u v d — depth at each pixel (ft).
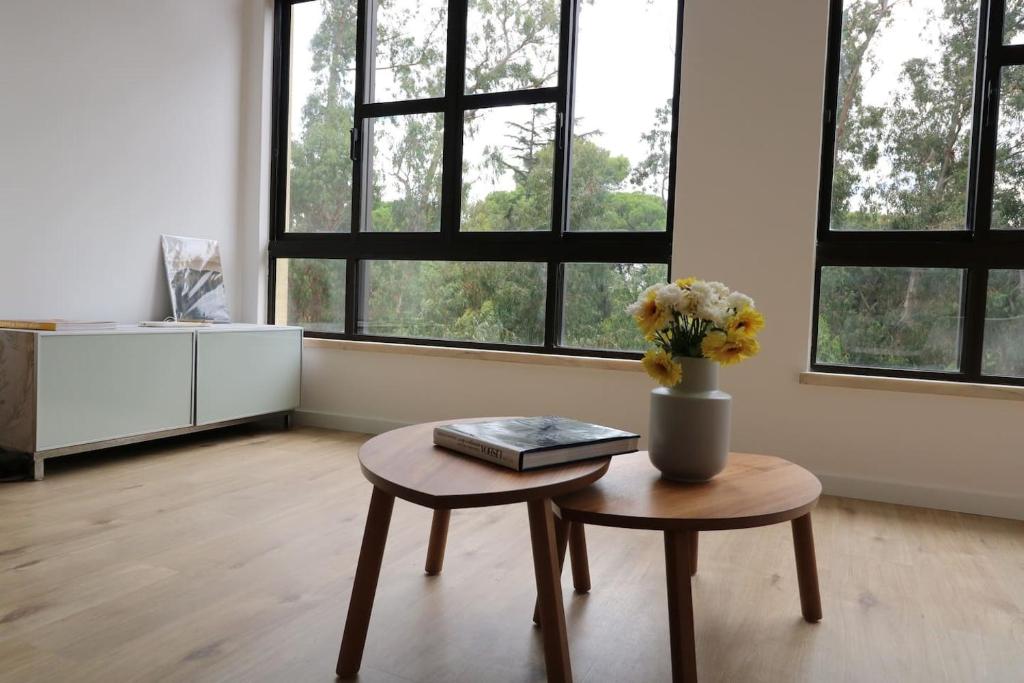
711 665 5.47
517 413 12.73
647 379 11.71
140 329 11.25
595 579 7.12
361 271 14.44
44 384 9.91
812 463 10.69
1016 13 9.95
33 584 6.57
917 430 10.14
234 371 12.84
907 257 10.46
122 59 12.54
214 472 10.75
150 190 13.15
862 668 5.48
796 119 10.64
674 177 11.84
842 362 10.88
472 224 13.39
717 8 11.02
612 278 12.33
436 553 7.08
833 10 10.78
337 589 6.65
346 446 12.75
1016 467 9.68
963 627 6.23
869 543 8.46
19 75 11.05
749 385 10.99
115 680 5.00
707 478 5.57
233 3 14.62
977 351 10.16
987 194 10.08
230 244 14.87
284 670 5.21
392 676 5.18
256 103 14.92
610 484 5.51
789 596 6.84
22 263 11.22
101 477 10.30
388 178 14.17
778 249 10.80
